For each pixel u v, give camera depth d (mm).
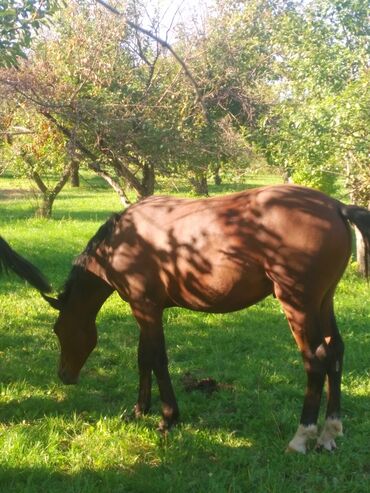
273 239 3953
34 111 8172
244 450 4188
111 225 4695
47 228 15422
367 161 9469
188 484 3750
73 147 7000
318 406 4145
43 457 4027
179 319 7562
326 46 9594
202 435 4402
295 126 9211
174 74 8445
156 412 4914
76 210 20156
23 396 5141
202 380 5418
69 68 8555
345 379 5523
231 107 9781
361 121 8664
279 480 3787
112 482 3760
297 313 3980
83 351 5086
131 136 7637
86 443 4281
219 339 6762
